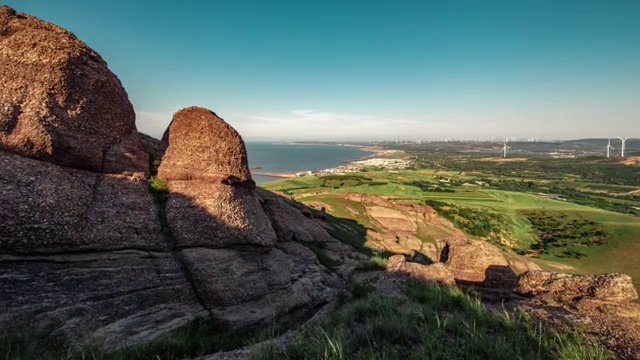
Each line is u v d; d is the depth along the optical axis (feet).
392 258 79.46
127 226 42.75
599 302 36.83
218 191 52.60
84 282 36.40
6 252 33.12
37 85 41.22
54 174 39.04
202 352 35.68
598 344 24.89
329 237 97.55
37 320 32.04
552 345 24.30
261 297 49.34
